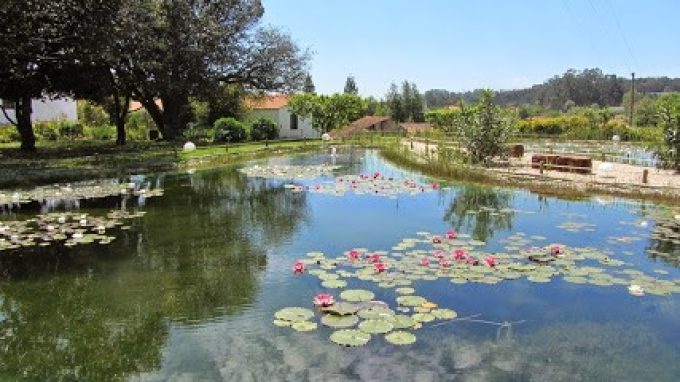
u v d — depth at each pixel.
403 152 21.39
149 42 23.59
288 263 7.61
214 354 4.91
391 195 13.46
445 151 18.52
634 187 12.88
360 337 5.08
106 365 4.79
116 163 19.12
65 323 5.70
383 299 6.06
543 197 13.01
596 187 13.47
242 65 31.11
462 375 4.46
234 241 8.93
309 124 40.94
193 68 28.30
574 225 9.83
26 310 6.06
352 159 23.80
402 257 7.71
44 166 17.86
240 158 23.44
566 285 6.59
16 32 14.64
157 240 9.02
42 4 14.88
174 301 6.24
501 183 14.68
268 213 11.30
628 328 5.41
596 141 29.42
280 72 32.03
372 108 55.28
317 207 11.93
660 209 11.43
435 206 11.96
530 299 6.14
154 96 30.31
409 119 55.34
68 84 22.92
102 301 6.29
